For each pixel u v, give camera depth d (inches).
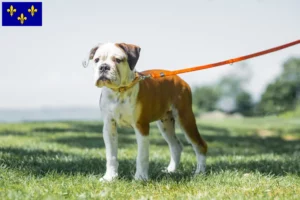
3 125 625.0
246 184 239.5
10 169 256.8
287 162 316.2
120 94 235.6
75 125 643.5
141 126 242.1
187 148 447.5
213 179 248.2
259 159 337.7
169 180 243.3
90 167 282.2
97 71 223.0
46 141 447.5
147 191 223.9
